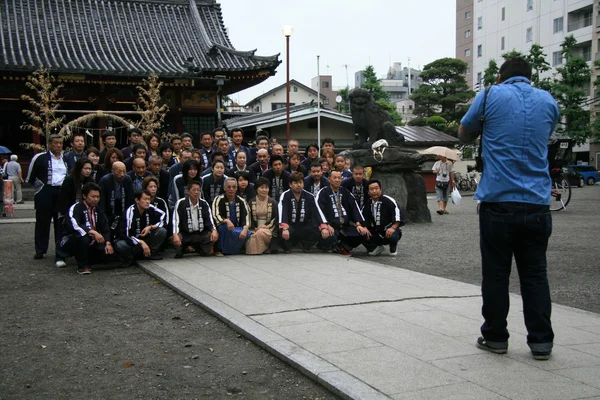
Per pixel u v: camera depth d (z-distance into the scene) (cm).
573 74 3394
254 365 394
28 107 2317
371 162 1259
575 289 625
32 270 749
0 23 2433
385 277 658
